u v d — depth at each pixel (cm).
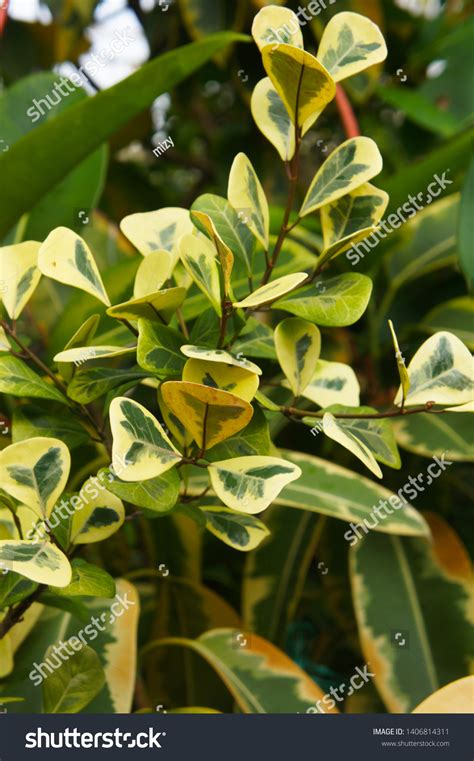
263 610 122
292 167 87
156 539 128
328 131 181
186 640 111
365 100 164
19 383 87
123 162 199
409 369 87
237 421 81
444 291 144
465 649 113
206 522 91
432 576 118
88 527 89
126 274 115
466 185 116
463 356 87
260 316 128
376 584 118
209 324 90
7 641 97
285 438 138
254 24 85
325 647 158
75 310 114
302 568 123
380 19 173
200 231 89
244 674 107
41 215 124
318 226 133
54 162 108
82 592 84
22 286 90
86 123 105
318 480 112
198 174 235
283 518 128
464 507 154
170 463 82
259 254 113
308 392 94
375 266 129
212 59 173
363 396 137
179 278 95
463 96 171
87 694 91
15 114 123
